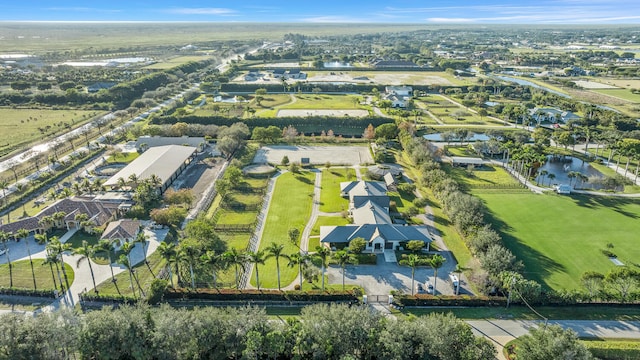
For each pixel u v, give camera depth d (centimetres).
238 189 16225
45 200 14962
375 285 10544
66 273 10912
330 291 10069
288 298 9869
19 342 7306
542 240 12456
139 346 7438
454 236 12794
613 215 14050
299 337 7662
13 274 10838
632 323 9094
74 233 12925
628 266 11075
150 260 11569
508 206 14800
